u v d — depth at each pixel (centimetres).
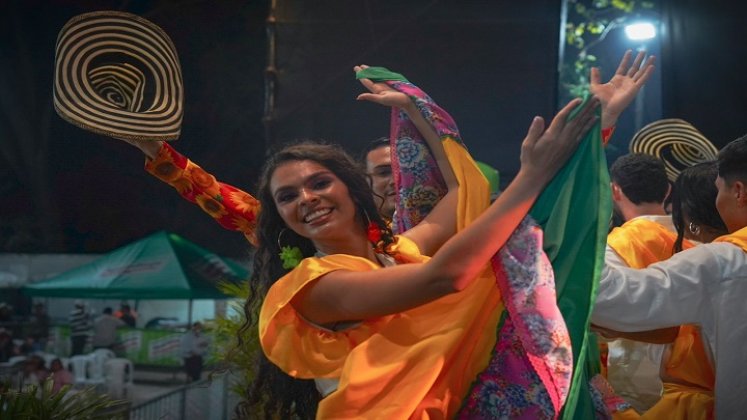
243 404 251
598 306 239
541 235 208
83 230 968
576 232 211
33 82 909
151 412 845
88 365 1031
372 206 234
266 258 238
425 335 209
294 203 225
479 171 243
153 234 996
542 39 529
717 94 627
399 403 203
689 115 633
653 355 319
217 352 477
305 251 238
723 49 626
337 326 212
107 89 266
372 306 201
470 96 536
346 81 540
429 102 251
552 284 205
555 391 203
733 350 240
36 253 963
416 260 233
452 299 213
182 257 974
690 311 241
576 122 208
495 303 217
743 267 241
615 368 324
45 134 928
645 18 1055
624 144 1041
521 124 534
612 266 245
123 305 1277
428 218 249
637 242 296
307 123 539
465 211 234
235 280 980
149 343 1145
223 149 872
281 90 541
